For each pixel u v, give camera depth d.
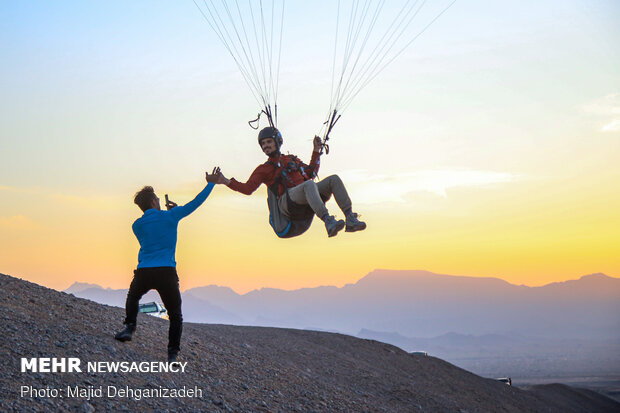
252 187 6.56
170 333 8.21
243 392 8.52
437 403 14.61
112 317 9.53
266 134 6.59
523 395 22.45
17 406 5.64
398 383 15.46
